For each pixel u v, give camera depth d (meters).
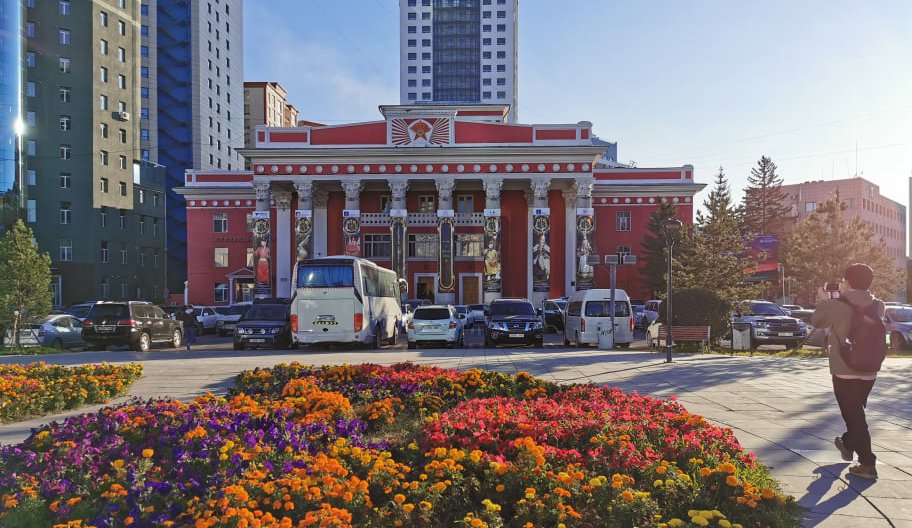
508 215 48.78
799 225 48.66
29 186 55.97
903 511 4.92
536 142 44.94
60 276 56.69
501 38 127.75
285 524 3.75
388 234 47.59
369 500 4.31
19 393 9.23
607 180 52.19
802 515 4.74
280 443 5.38
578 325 23.59
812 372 13.72
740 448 5.76
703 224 28.98
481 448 5.42
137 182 65.50
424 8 127.81
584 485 4.52
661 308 21.73
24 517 4.24
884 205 103.12
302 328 21.95
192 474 4.74
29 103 56.25
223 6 96.00
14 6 52.38
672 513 4.35
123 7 63.81
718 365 15.24
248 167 104.69
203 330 36.88
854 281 6.08
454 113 45.34
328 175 45.09
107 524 3.97
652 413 6.99
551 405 7.21
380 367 10.89
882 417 8.63
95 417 6.77
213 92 91.44
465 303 47.25
